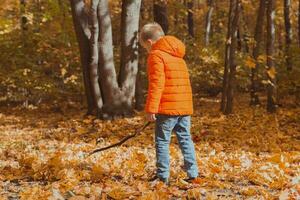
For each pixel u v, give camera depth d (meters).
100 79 11.78
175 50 4.94
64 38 16.84
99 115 11.80
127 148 8.03
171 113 4.93
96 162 6.39
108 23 11.70
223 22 30.00
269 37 13.20
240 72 17.67
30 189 4.74
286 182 5.26
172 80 4.91
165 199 4.48
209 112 14.47
